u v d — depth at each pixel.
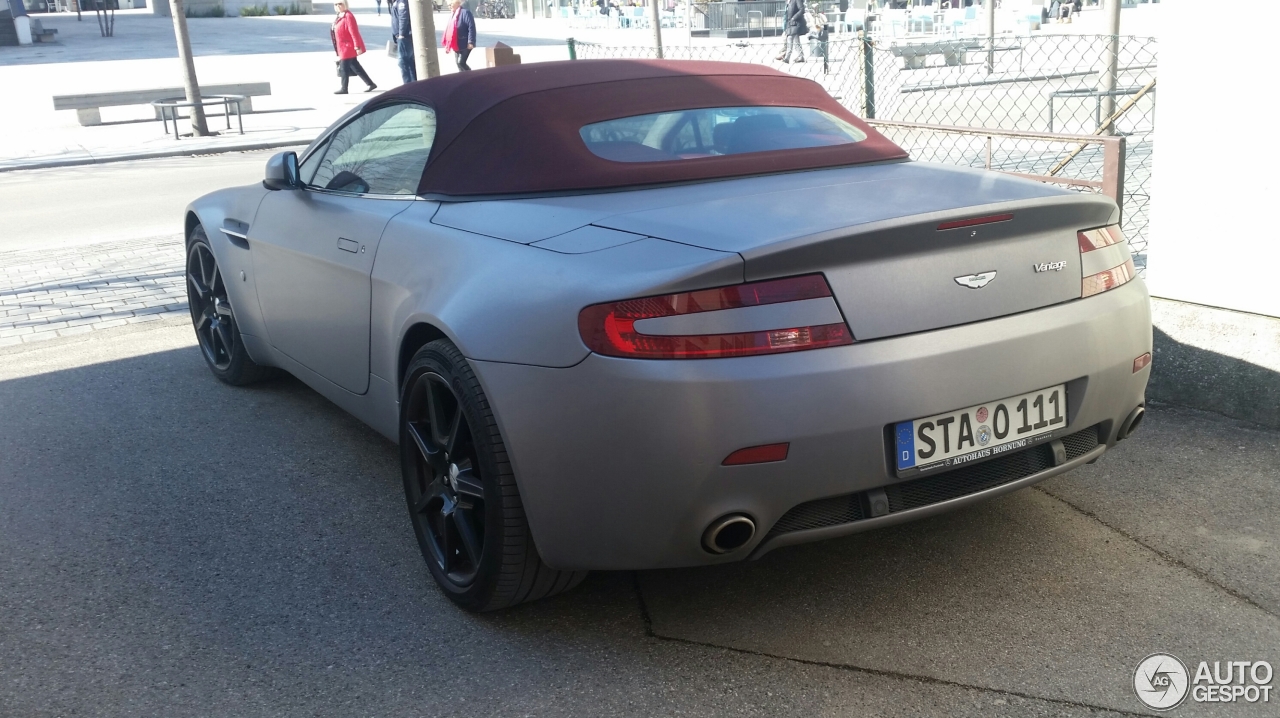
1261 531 3.13
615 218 2.65
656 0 16.12
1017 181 2.91
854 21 27.95
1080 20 30.44
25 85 24.91
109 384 5.15
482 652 2.69
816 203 2.63
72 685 2.60
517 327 2.50
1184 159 4.04
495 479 2.59
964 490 2.54
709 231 2.46
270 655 2.71
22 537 3.47
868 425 2.34
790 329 2.30
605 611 2.86
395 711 2.45
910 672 2.51
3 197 11.84
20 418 4.69
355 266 3.35
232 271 4.53
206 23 49.59
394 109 3.63
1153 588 2.84
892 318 2.37
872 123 5.87
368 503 3.66
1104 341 2.64
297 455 4.13
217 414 4.66
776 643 2.67
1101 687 2.42
